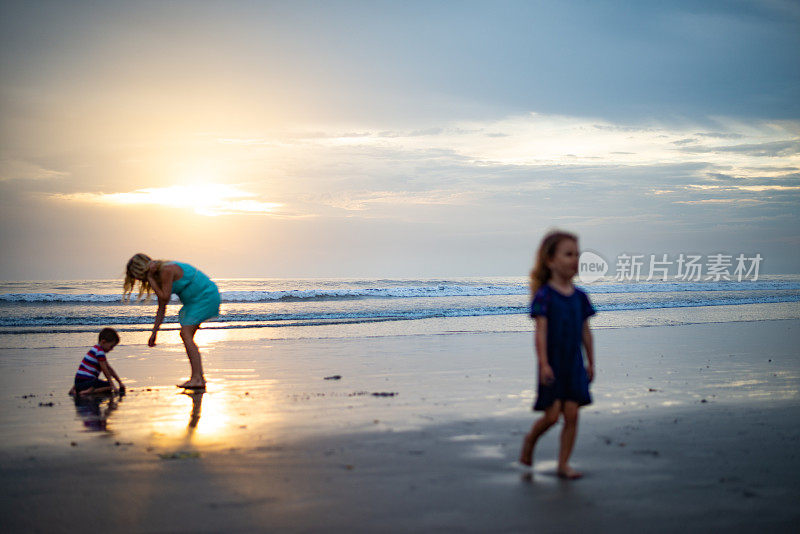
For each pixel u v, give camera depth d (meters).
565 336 3.82
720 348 11.20
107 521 3.11
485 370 8.88
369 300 28.81
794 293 34.72
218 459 4.30
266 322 17.94
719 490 3.53
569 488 3.57
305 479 3.80
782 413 5.82
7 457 4.40
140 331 15.32
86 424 5.56
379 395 6.95
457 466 4.07
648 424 5.33
